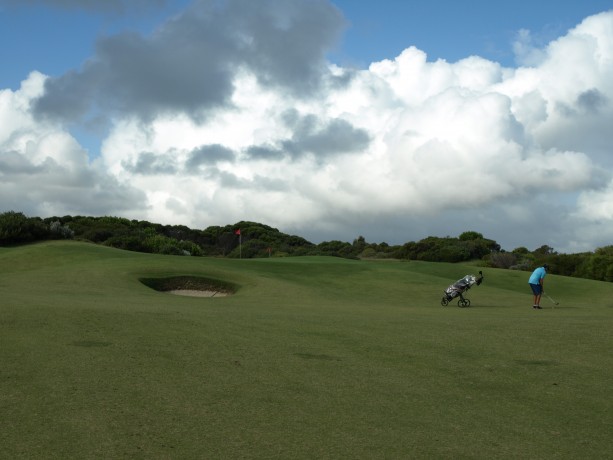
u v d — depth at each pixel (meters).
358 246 121.50
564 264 74.06
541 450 6.94
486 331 16.67
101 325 14.76
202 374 10.17
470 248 98.62
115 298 24.59
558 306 30.28
